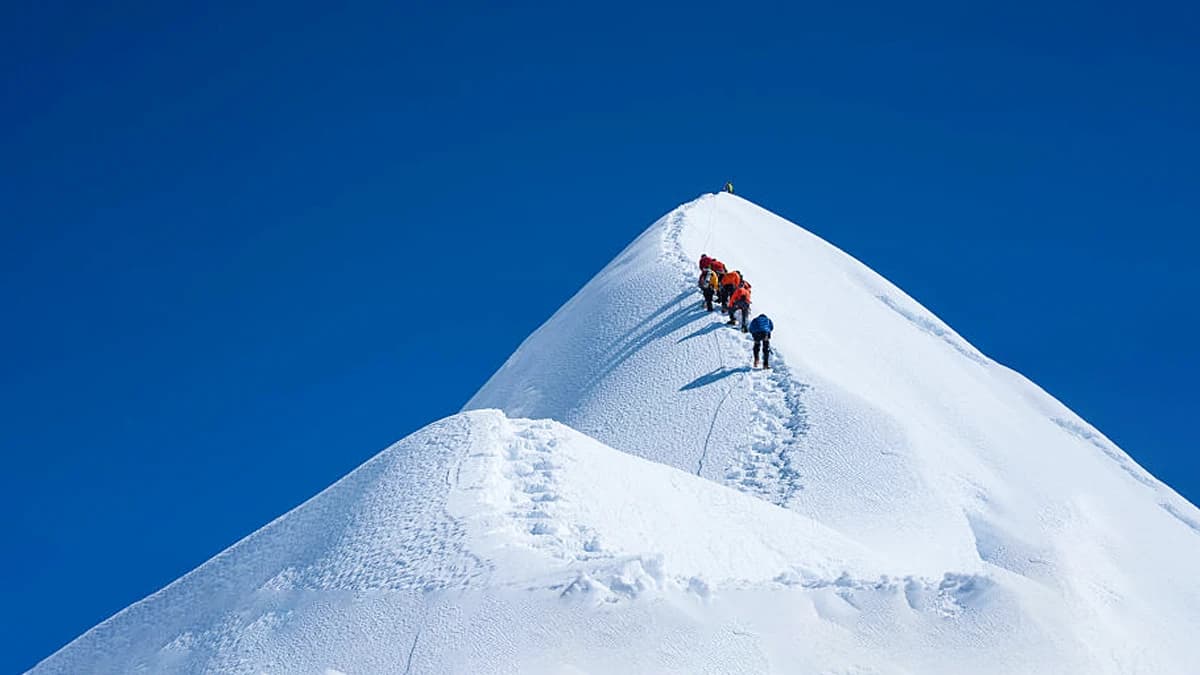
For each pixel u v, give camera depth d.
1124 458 44.84
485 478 22.77
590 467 23.64
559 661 18.55
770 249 52.84
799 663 19.19
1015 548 30.59
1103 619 24.56
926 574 23.69
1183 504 41.84
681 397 37.09
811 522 25.53
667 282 45.03
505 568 20.23
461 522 21.53
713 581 20.73
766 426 35.06
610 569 19.98
